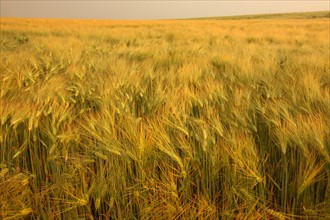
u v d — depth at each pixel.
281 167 1.66
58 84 2.72
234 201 1.54
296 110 2.09
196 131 1.83
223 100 2.24
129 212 1.53
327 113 1.95
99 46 6.89
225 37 10.18
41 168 1.75
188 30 13.83
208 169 1.60
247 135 1.75
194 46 6.20
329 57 4.16
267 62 3.71
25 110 1.94
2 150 1.70
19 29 13.62
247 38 9.91
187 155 1.61
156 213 1.43
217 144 1.67
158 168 1.66
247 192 1.45
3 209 1.32
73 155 1.67
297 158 1.65
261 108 2.06
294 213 1.55
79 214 1.52
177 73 3.14
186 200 1.54
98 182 1.54
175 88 2.48
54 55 4.82
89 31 11.96
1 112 1.87
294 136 1.66
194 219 1.42
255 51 5.23
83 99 2.38
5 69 3.35
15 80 2.87
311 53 5.43
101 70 3.52
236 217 1.44
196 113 2.18
